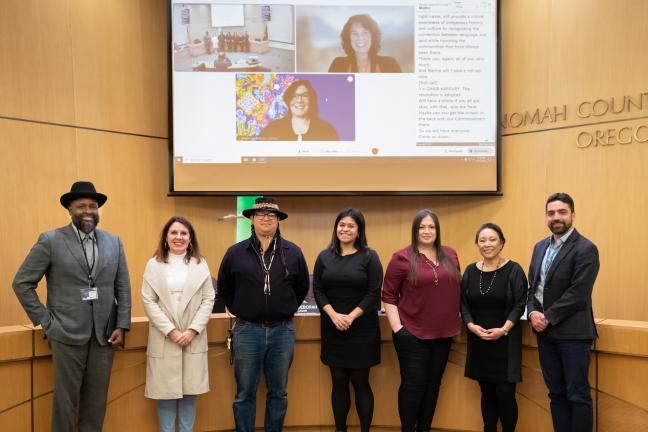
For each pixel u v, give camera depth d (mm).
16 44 3939
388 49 4543
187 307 2988
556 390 2916
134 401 3199
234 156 4527
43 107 4055
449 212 4773
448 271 3105
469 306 3170
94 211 2914
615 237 3969
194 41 4504
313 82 4547
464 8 4523
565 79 4227
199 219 4793
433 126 4531
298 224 4910
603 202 4027
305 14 4551
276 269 3109
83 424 2887
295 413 3479
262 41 4535
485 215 4637
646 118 3854
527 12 4438
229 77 4520
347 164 4547
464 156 4523
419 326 3086
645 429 2854
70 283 2814
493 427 3135
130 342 3170
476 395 3391
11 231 3887
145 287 2980
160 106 4668
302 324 3465
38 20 4039
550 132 4301
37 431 2955
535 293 3002
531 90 4410
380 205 4891
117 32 4438
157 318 2904
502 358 3029
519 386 3275
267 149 4543
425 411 3186
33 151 4000
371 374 3482
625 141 3934
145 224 4559
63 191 4137
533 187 4391
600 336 2967
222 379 3385
